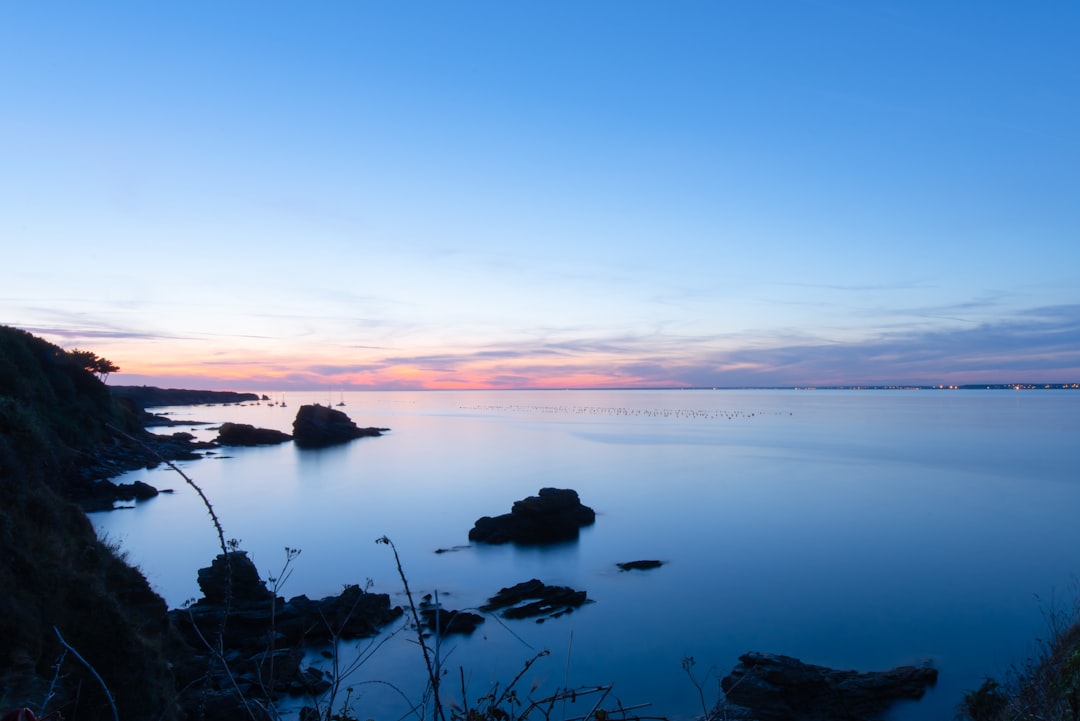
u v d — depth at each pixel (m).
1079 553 43.06
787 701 21.73
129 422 96.88
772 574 39.09
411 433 155.62
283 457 102.94
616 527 52.16
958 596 34.50
